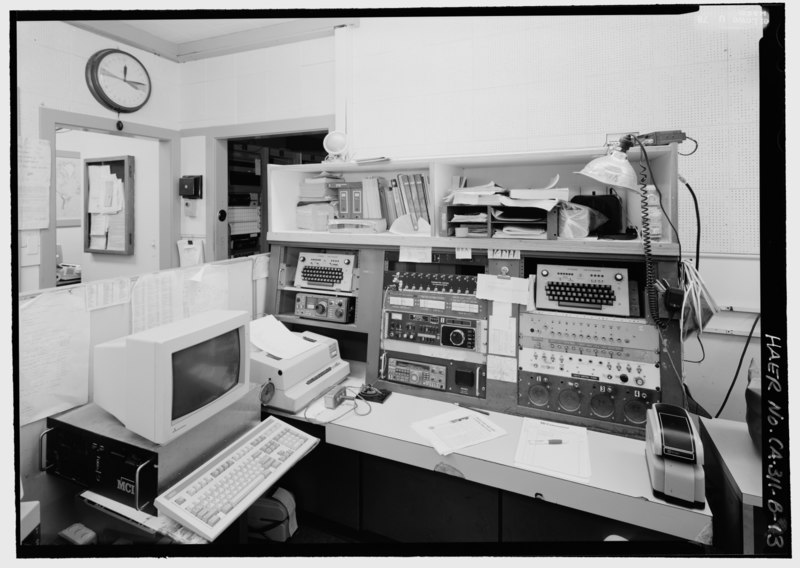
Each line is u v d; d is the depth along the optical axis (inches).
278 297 88.7
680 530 47.4
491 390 69.3
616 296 64.8
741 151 76.1
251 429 61.0
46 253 102.6
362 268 80.5
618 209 68.3
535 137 88.0
